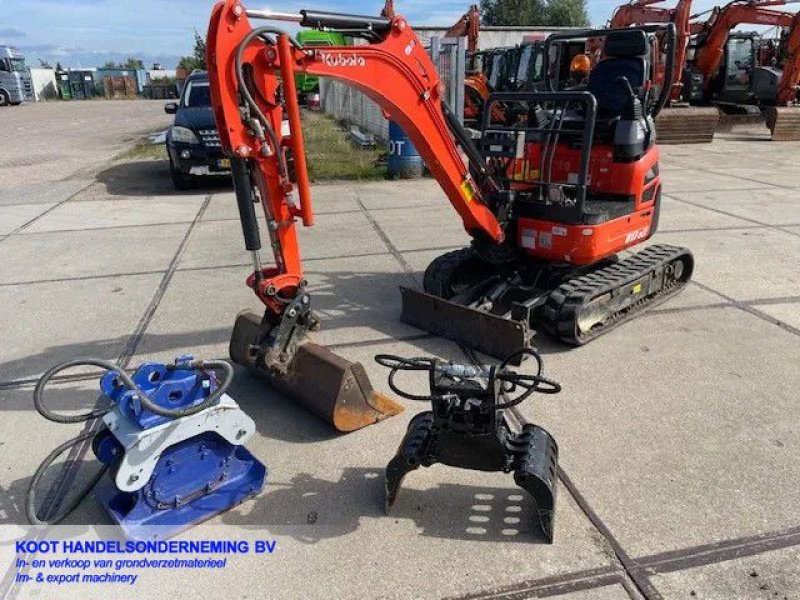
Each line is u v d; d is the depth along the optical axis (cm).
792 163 1297
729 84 1884
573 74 647
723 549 287
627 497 321
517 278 536
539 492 288
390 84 409
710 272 642
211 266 691
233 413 312
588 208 502
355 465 353
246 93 318
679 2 1597
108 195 1070
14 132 2130
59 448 320
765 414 391
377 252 732
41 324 549
